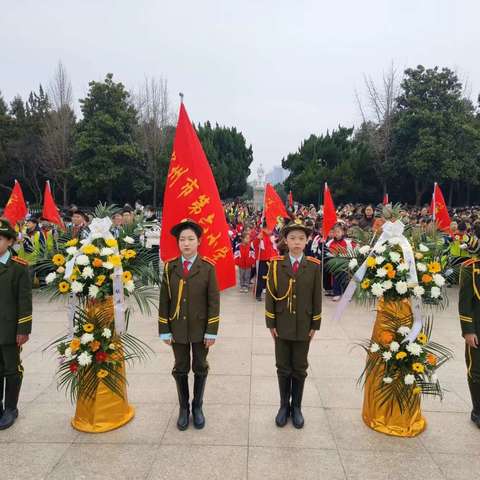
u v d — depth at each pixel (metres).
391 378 3.45
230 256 5.57
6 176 30.48
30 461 3.18
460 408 3.99
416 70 27.33
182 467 3.11
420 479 3.00
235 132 42.19
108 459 3.20
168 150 30.95
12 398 3.70
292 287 3.57
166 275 3.63
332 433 3.55
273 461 3.18
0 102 33.28
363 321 6.76
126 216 5.78
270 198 8.49
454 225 9.58
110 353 3.59
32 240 8.90
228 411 3.91
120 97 29.05
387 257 3.48
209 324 3.55
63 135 28.80
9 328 3.56
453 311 7.42
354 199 30.48
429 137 25.41
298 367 3.63
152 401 4.10
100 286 3.47
